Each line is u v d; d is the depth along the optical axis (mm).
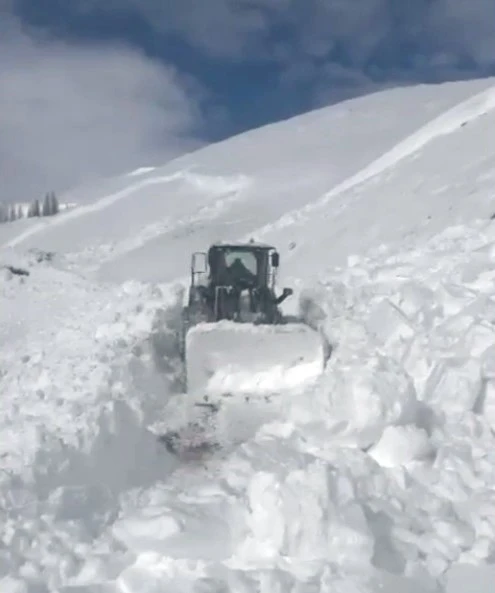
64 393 7465
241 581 3828
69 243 53688
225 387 8242
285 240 29781
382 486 4832
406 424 5820
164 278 29500
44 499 5070
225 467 6039
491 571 3928
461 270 11172
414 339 8125
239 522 4602
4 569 4086
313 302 11227
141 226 53844
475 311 8688
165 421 7418
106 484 5668
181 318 12031
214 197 57031
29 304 18062
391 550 4145
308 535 4164
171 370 9602
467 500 4723
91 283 21391
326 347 8633
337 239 25047
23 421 6492
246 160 66125
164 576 4035
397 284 11984
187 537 4406
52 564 4219
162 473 6078
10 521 4586
